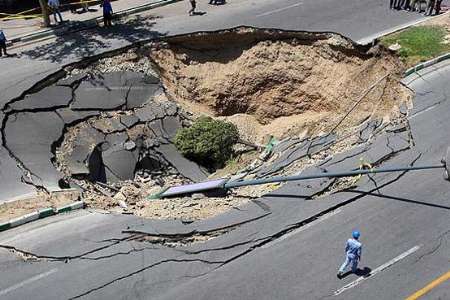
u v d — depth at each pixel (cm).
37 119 2464
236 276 1711
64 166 2317
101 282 1695
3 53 2839
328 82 2920
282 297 1636
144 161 2538
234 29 2997
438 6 3212
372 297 1628
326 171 2152
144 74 2784
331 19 3170
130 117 2623
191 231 1878
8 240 1845
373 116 2600
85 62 2738
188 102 2912
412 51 2839
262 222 1916
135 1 3444
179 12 3288
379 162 2188
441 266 1725
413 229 1864
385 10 3297
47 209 1961
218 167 2605
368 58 2906
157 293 1661
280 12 3256
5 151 2267
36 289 1672
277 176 2198
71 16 3262
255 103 3012
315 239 1838
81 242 1839
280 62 2988
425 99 2559
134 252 1803
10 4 3422
